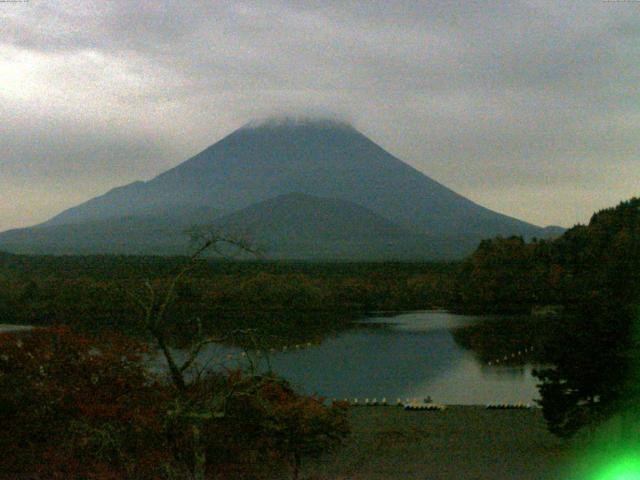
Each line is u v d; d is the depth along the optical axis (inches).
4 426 1055.6
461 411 1846.7
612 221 5851.4
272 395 1018.7
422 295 5693.9
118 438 990.4
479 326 4340.6
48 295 4379.9
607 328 1374.3
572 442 1427.2
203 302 4630.9
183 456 935.7
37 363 1112.2
